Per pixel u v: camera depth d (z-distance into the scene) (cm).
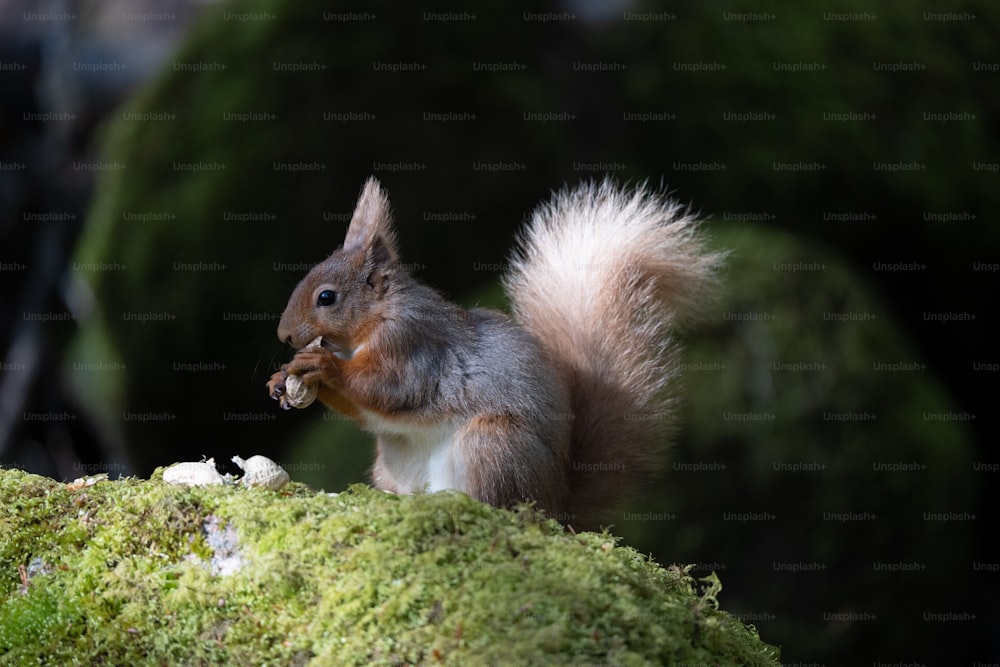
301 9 1648
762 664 486
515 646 416
